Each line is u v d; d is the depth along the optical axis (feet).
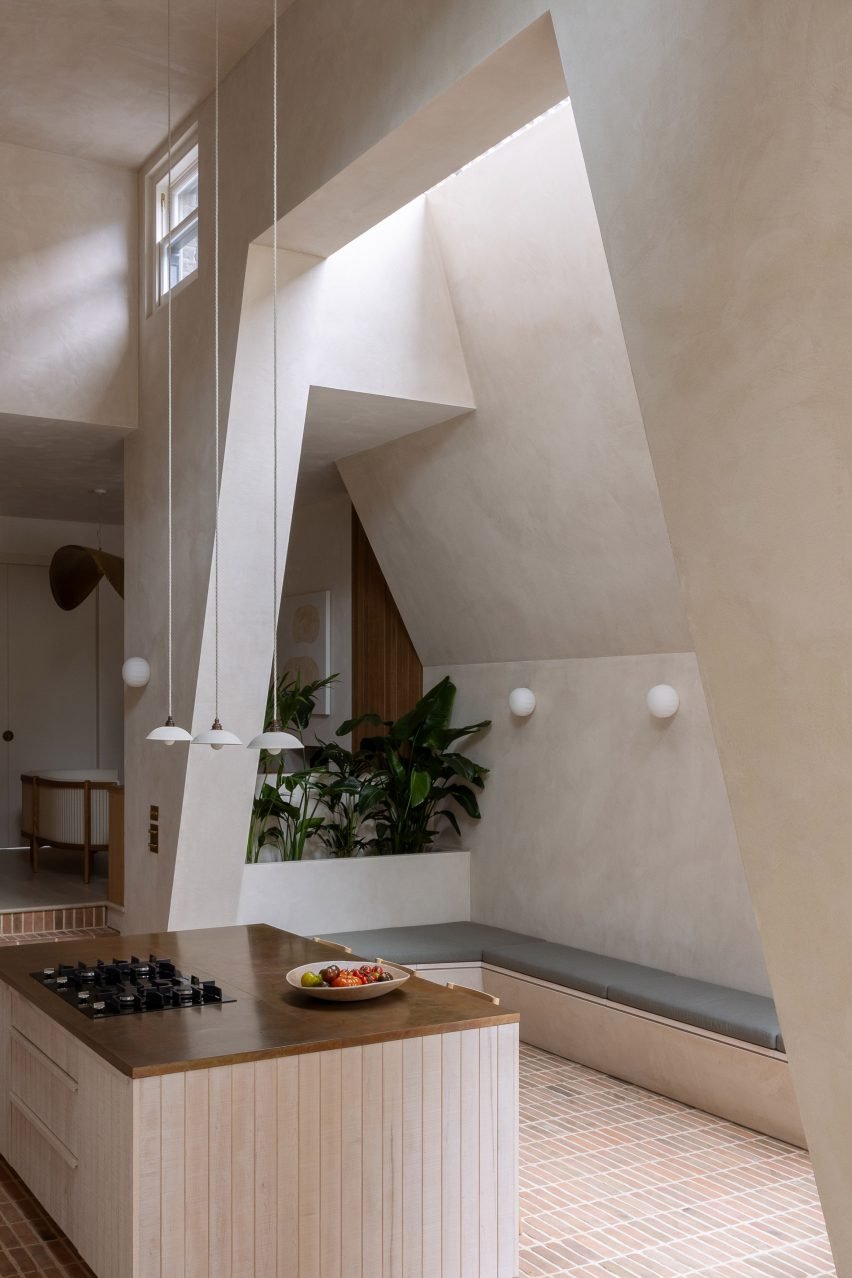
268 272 18.81
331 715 30.48
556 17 11.32
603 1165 15.43
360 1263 11.43
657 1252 12.91
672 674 20.61
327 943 16.24
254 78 18.15
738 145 9.25
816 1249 13.03
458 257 20.48
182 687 21.31
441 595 25.58
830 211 8.50
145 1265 10.44
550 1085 18.75
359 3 15.01
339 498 30.22
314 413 21.84
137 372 23.15
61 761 37.04
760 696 9.35
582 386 19.06
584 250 17.81
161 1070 10.58
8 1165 14.47
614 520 20.03
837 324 8.48
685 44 9.78
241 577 20.30
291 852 24.77
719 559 9.60
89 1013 12.38
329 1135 11.35
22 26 17.57
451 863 25.44
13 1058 14.20
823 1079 9.19
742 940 19.03
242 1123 10.94
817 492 8.70
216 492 19.67
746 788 9.59
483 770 25.12
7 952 15.60
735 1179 14.97
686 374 9.80
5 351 21.71
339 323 20.21
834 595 8.63
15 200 21.90
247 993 13.32
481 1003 12.90
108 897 27.09
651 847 20.90
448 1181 11.94
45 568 36.91
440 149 14.79
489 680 25.39
